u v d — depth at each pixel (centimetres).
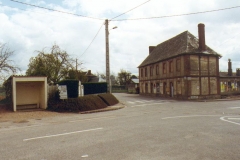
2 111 1603
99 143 636
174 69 3194
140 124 946
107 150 566
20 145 646
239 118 1082
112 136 721
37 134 802
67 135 761
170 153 529
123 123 990
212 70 3102
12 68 2247
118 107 1930
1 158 528
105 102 2112
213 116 1166
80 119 1238
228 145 589
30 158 521
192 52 2919
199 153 526
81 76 3469
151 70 4062
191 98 2892
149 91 4156
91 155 528
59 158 513
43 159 510
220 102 2297
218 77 3148
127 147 588
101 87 2720
